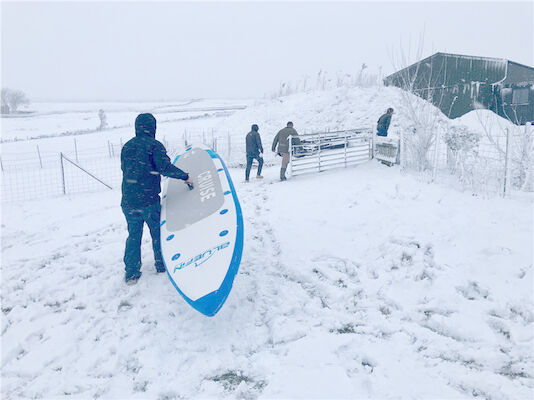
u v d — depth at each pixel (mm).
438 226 4965
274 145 9266
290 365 2941
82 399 2748
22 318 3893
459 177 6938
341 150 13062
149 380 2887
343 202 6473
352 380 2732
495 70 21078
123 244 5750
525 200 5504
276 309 3762
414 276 4098
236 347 3242
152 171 4176
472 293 3705
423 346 3086
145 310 3844
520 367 2744
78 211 8203
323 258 4773
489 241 4402
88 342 3430
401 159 8281
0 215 8102
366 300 3840
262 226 6023
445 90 19688
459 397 2521
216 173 5285
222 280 3387
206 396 2686
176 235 4219
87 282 4512
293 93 24422
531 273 3719
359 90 21328
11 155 21891
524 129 6426
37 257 5508
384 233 5090
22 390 2887
